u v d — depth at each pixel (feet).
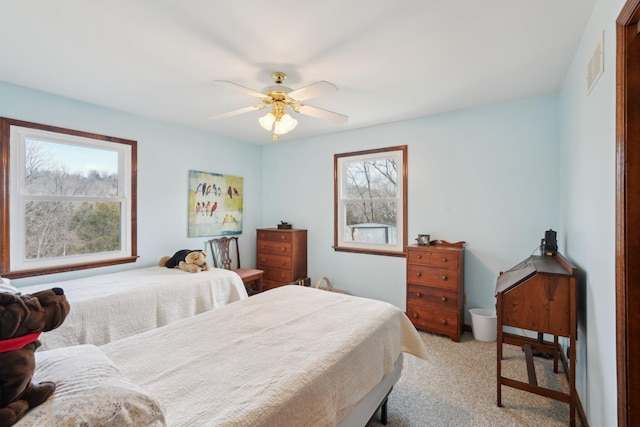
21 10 5.24
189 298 9.71
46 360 3.08
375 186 13.08
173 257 11.53
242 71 7.59
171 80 8.15
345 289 13.73
